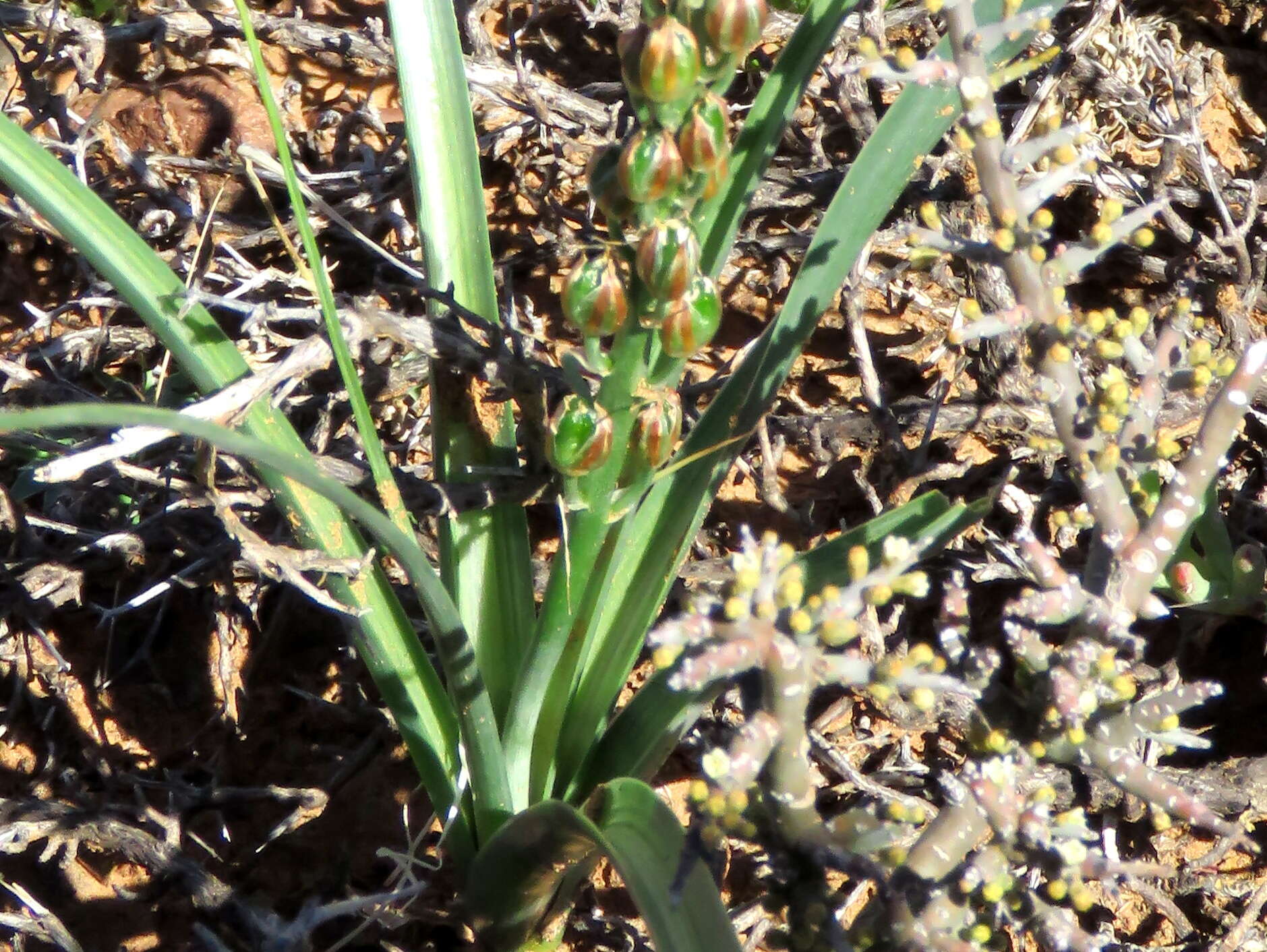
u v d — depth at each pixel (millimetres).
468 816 431
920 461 538
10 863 511
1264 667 512
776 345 421
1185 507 328
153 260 373
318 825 519
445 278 440
